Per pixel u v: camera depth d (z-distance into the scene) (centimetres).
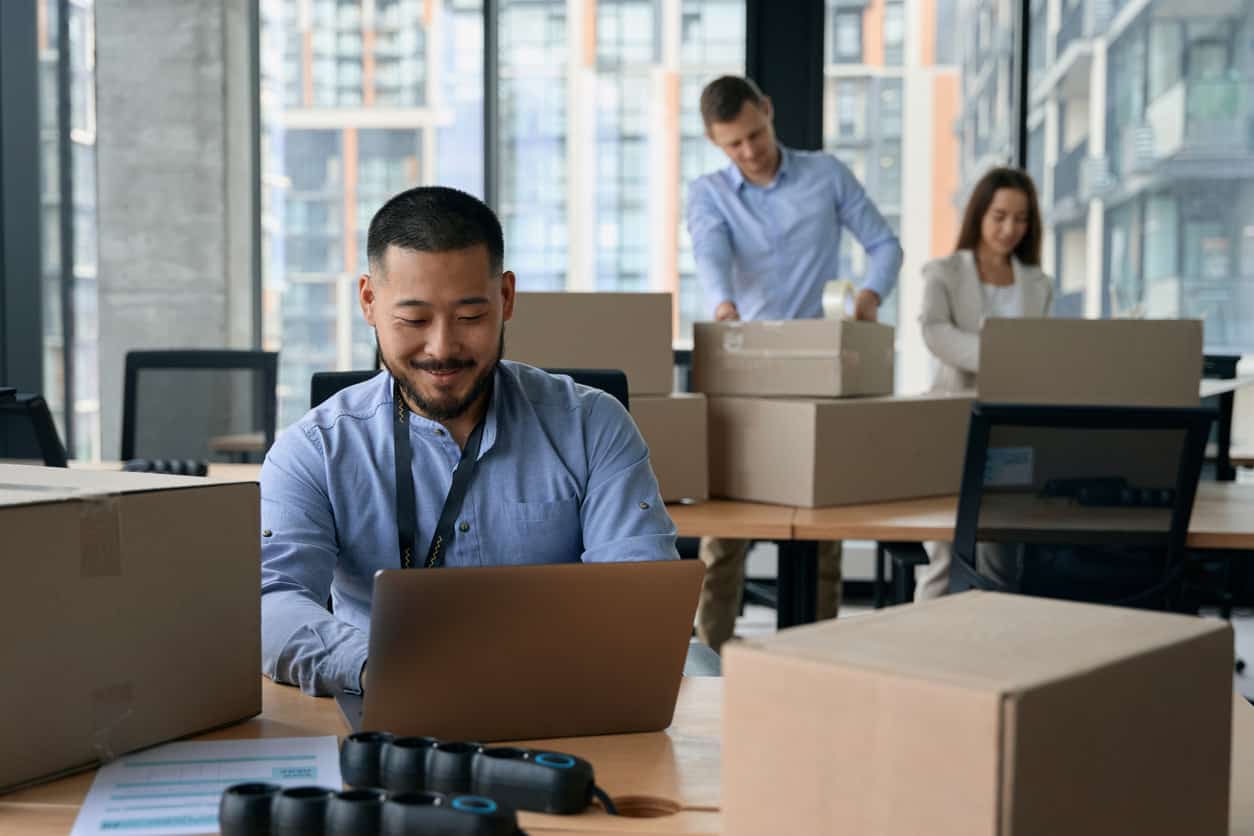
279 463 155
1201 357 288
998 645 79
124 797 103
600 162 491
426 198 138
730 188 376
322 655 132
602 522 159
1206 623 85
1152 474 230
